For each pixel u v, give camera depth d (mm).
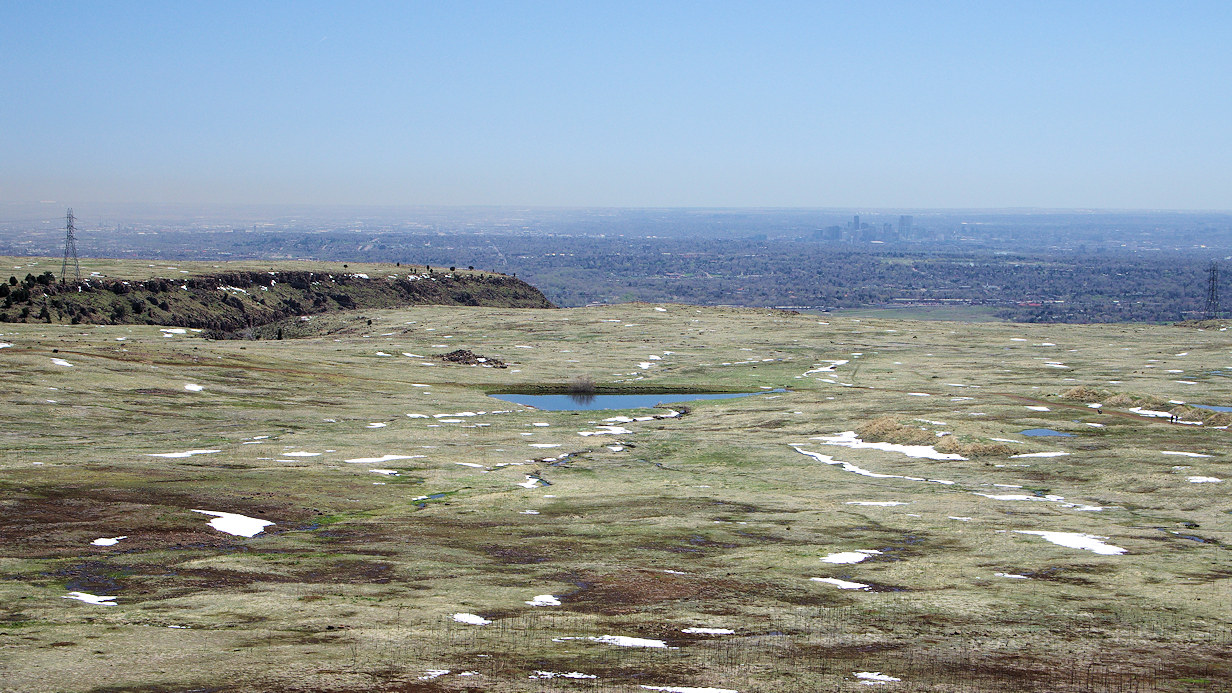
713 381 149000
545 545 51812
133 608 36438
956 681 29609
